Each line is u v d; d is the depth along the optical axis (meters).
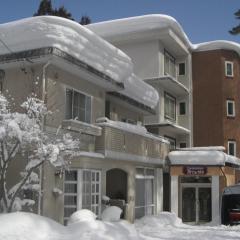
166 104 33.25
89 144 19.17
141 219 23.31
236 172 33.81
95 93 20.17
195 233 18.56
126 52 32.31
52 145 13.59
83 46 17.73
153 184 26.59
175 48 33.94
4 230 11.33
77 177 17.72
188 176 29.12
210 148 29.77
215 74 35.88
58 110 17.20
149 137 24.42
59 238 11.77
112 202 20.66
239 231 20.30
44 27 16.34
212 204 27.61
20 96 17.00
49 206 16.34
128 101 23.61
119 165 21.62
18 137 12.99
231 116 35.88
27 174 14.28
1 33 17.02
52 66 17.14
